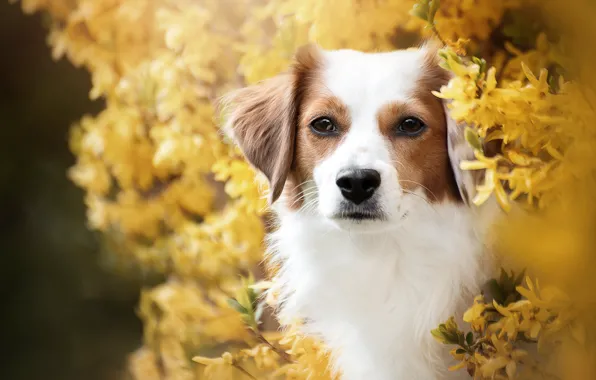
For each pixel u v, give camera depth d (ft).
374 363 11.62
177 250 15.48
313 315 12.00
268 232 14.11
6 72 23.62
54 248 22.88
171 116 15.98
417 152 10.56
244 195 13.41
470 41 12.66
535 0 12.45
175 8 15.62
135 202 16.57
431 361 11.34
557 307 9.99
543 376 10.62
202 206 15.99
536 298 9.96
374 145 10.32
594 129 9.82
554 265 10.50
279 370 12.21
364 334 11.59
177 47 14.44
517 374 10.68
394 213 10.19
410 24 12.80
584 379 10.30
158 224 16.79
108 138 15.93
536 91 9.75
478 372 10.44
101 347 21.61
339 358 12.00
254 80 13.51
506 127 9.83
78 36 16.37
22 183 23.77
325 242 11.37
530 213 11.00
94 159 16.75
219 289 15.08
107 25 16.01
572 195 9.96
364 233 11.05
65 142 23.66
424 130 10.55
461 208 10.98
